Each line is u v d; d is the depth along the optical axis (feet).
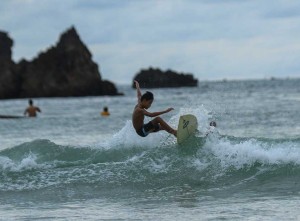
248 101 636.89
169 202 127.24
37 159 170.09
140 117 165.37
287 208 115.34
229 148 154.81
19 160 170.09
